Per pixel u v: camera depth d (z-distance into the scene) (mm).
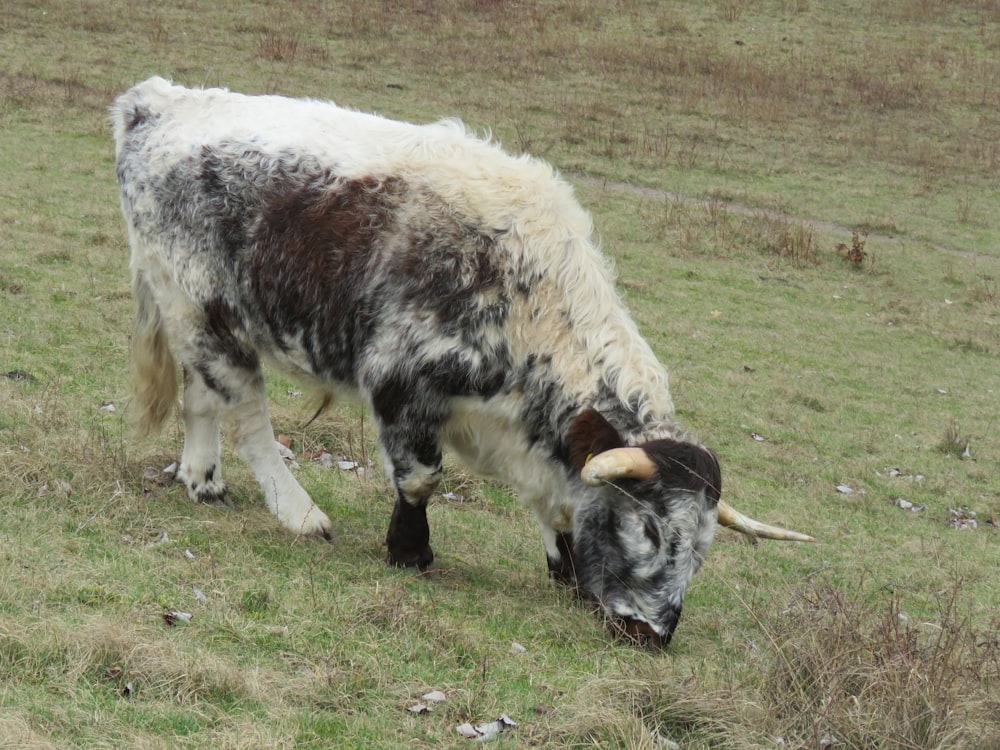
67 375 9086
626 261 17062
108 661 4625
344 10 30109
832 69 30141
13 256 12203
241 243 6863
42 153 17344
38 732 4055
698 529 5879
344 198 6664
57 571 5441
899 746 4875
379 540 7258
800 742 4855
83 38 25203
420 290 6410
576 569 6453
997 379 14781
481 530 8055
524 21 31000
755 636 6543
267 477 7152
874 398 13352
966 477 11445
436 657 5348
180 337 7246
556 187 6820
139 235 7277
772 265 18094
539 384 6461
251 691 4609
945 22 34250
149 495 7016
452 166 6711
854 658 5488
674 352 13578
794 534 6270
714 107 26656
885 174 23938
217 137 7047
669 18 32406
